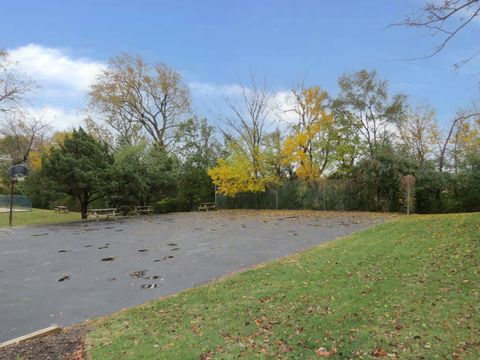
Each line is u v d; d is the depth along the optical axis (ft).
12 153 133.18
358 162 80.94
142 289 24.72
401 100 94.99
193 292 22.80
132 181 91.40
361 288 20.30
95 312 20.72
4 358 14.65
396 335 14.12
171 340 15.52
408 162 73.46
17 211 102.17
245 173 90.22
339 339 14.19
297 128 92.84
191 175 105.09
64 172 80.33
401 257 26.58
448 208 69.77
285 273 25.43
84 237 50.29
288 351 13.61
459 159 73.20
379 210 77.15
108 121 122.72
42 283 27.14
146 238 47.37
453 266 22.77
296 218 66.69
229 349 14.14
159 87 122.52
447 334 13.85
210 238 45.34
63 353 14.97
